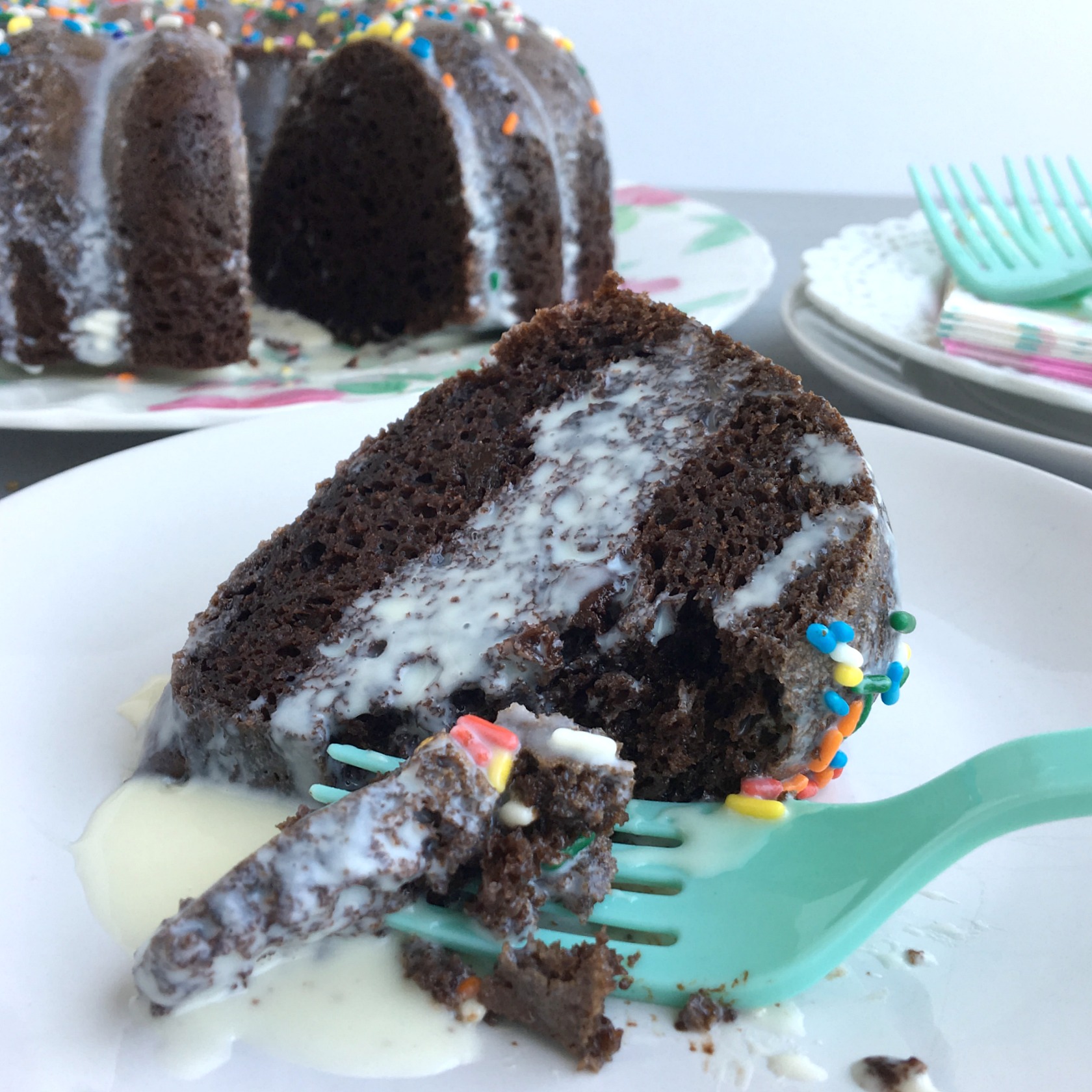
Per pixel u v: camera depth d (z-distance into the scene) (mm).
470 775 151
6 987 143
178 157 295
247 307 310
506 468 200
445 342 340
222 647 187
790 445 188
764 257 355
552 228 336
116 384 300
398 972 148
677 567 181
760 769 173
